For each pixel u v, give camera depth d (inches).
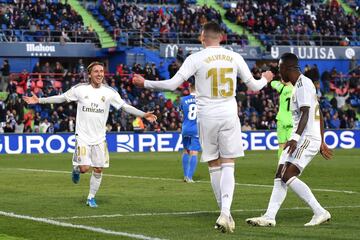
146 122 2800.2
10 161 2081.7
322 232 742.5
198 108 776.3
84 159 964.0
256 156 2301.9
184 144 1386.6
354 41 3740.2
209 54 768.3
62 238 706.8
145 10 3462.1
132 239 699.4
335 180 1440.7
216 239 699.4
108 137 2608.3
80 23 3314.5
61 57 3265.3
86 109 969.5
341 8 3932.1
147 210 927.7
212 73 765.3
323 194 1132.5
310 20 3737.7
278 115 1417.3
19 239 699.4
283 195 795.4
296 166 789.9
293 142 773.3
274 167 1800.0
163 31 3400.6
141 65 3198.8
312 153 793.6
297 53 3506.4
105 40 3363.7
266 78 800.9
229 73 769.6
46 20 3265.3
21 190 1200.8
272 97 3053.6
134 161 2057.1
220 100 767.7
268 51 3454.7
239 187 1259.8
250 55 3417.8
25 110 2805.1
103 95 978.7
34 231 751.7
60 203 1007.6
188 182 1369.3
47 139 2546.8
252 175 1561.3
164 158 2199.8
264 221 784.3
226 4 3814.0
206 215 878.4
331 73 3437.5
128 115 2760.8
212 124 765.9
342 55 3585.1
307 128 791.7
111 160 2105.1
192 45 3346.5
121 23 3385.8
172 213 897.5
